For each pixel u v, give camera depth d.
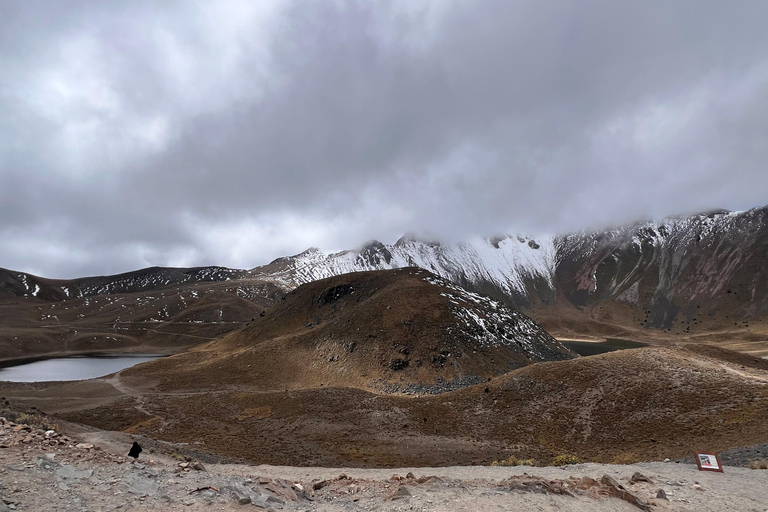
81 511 8.93
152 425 55.97
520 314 144.00
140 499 10.16
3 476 10.00
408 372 98.19
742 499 14.16
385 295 131.62
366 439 46.00
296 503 12.27
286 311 164.75
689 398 44.16
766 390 41.53
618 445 40.09
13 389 91.81
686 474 18.61
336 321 126.62
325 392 63.25
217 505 10.45
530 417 49.94
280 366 110.56
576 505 12.20
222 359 119.25
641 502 13.09
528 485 14.02
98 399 80.25
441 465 37.72
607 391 50.16
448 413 54.12
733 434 35.47
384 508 11.62
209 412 60.47
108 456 13.84
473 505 11.55
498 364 102.62
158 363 127.38
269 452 41.19
